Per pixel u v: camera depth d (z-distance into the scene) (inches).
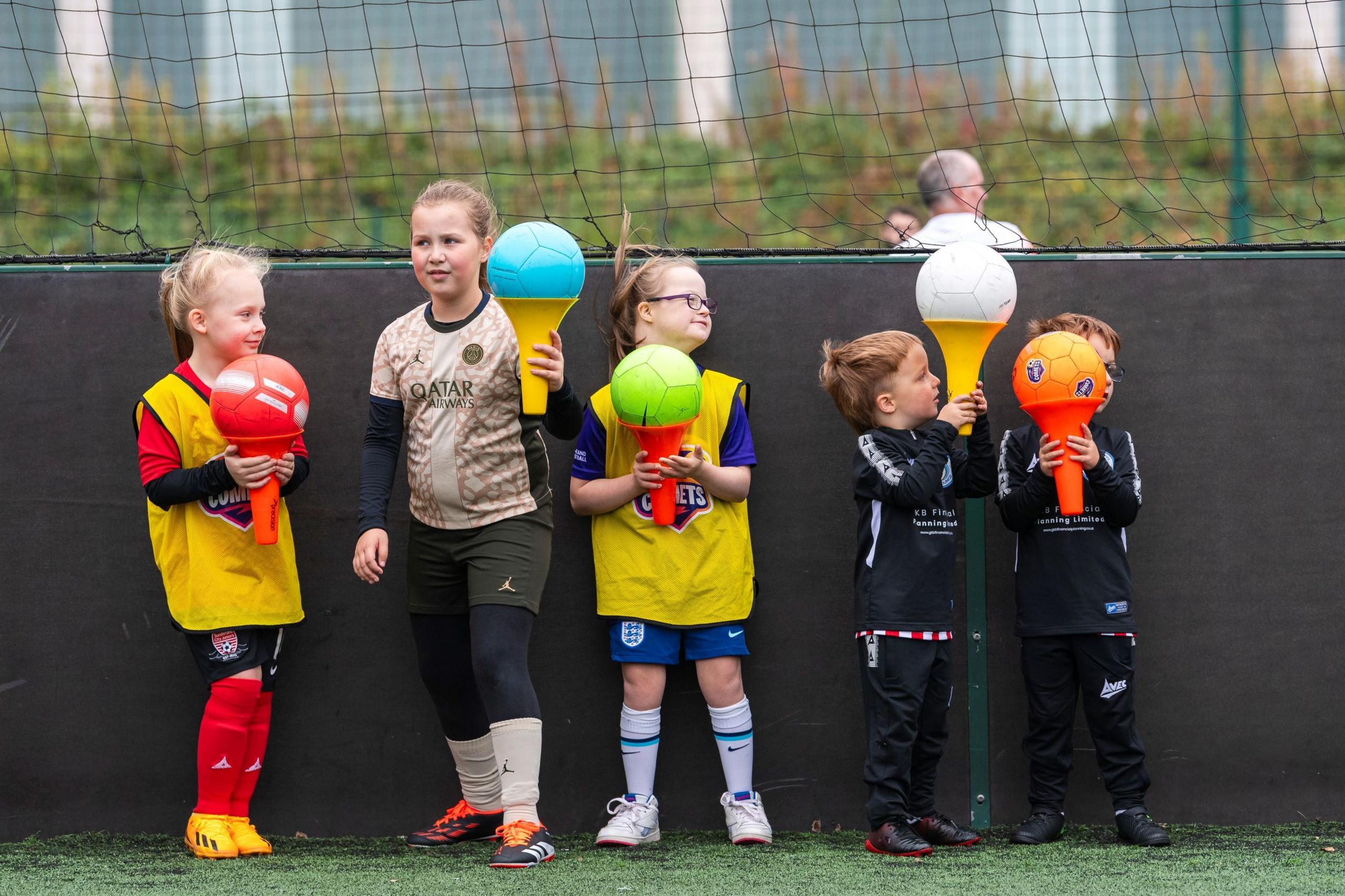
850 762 459.8
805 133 1040.2
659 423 400.8
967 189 746.2
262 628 421.7
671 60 1055.6
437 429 414.3
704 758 459.5
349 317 468.4
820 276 468.4
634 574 437.7
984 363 469.1
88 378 466.0
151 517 428.8
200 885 367.6
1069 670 430.3
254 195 861.8
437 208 415.5
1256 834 439.2
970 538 459.5
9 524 462.9
